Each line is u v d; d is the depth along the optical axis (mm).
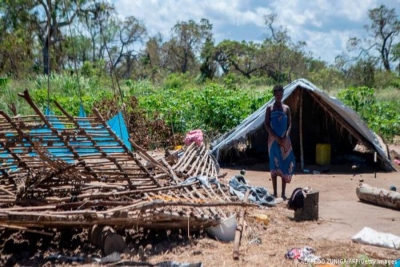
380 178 9211
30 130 4945
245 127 10133
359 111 17109
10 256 4617
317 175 9523
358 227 5832
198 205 5008
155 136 13109
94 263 4484
